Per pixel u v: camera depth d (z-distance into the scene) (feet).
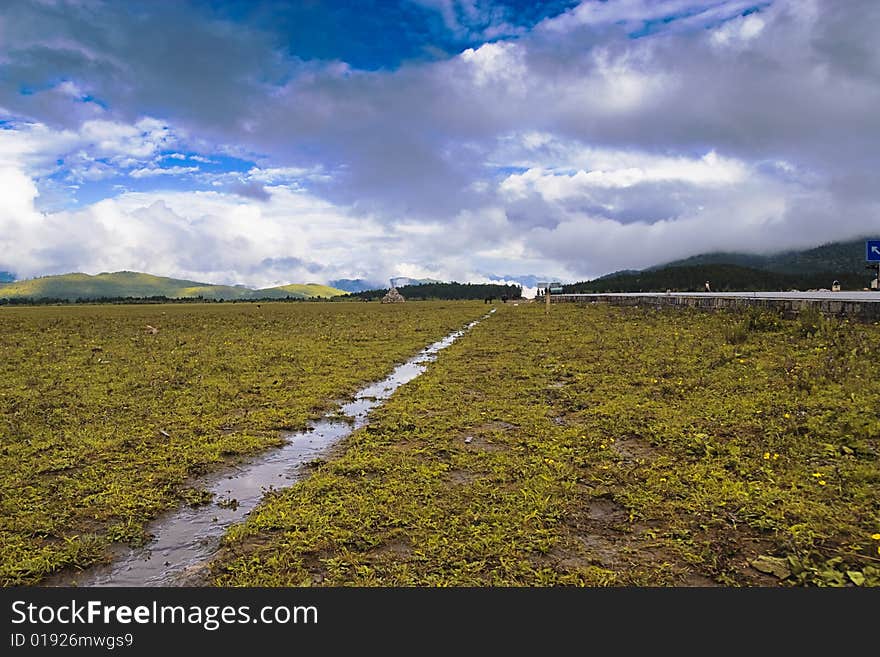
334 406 34.55
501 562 14.79
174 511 19.10
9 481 21.54
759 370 36.29
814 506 17.01
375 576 14.40
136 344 67.26
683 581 13.78
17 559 15.70
